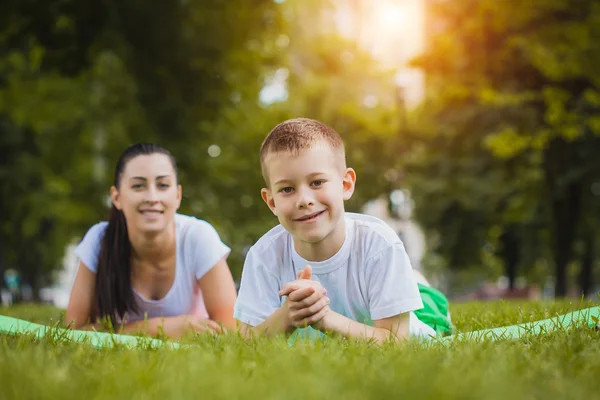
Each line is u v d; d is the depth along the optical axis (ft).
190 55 38.04
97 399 5.90
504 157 52.65
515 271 80.12
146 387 6.32
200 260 15.67
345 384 6.31
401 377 6.42
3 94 46.70
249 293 11.98
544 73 44.29
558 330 10.46
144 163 14.87
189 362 7.30
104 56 44.45
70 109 49.29
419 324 12.46
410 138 55.57
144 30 36.81
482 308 17.69
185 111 40.65
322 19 52.31
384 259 11.36
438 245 72.08
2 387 6.33
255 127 53.57
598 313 11.83
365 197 59.41
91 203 53.67
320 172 10.46
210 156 48.93
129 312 15.72
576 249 74.84
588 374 7.04
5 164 53.57
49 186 55.01
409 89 57.52
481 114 50.75
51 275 93.45
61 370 6.87
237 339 9.91
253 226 52.29
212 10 36.76
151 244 15.10
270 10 37.91
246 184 55.06
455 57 47.06
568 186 54.29
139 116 43.57
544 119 47.96
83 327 15.61
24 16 34.71
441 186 59.98
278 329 10.75
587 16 43.16
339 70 57.82
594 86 46.88
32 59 37.27
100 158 53.72
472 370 6.93
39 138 54.03
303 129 10.63
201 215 45.80
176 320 14.69
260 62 43.16
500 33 45.06
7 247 61.87
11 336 10.89
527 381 6.59
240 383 6.29
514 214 62.90
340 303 11.82
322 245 11.35
